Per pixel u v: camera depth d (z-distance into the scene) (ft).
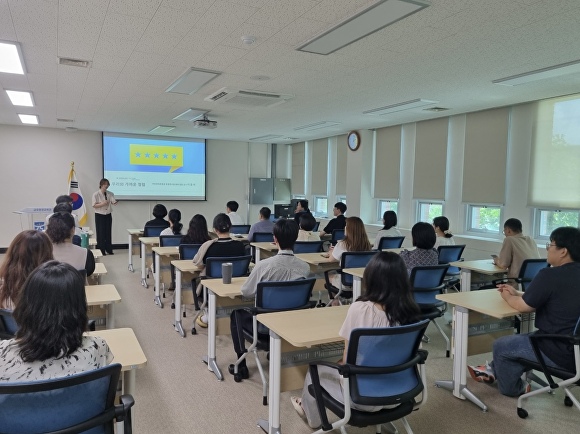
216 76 14.15
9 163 27.40
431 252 11.52
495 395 9.39
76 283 4.33
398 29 9.78
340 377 6.29
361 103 18.37
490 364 10.03
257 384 9.82
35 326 4.13
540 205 17.51
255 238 18.61
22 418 4.12
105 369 4.23
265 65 12.80
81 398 4.31
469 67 12.82
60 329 4.17
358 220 13.57
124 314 15.17
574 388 9.66
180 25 9.70
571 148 16.37
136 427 7.96
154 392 9.37
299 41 10.69
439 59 12.06
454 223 21.59
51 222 9.30
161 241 16.60
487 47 11.00
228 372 10.42
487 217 20.31
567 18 9.07
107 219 27.66
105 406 4.55
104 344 4.71
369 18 9.15
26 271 6.60
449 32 9.93
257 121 23.72
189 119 23.45
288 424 8.09
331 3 8.44
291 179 36.37
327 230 21.88
